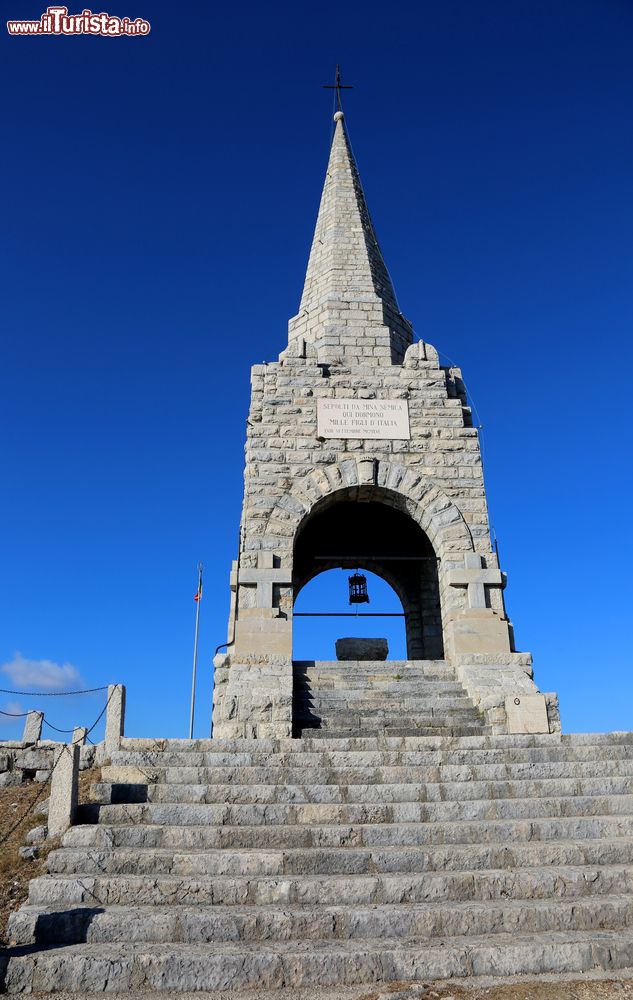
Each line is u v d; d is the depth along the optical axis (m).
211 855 7.94
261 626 15.56
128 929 6.85
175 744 11.34
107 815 9.12
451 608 16.30
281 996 5.99
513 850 8.11
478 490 17.67
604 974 6.30
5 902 7.71
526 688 14.59
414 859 7.98
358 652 20.25
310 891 7.40
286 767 10.34
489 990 5.93
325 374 18.89
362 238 22.45
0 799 12.00
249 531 16.73
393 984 6.14
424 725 13.80
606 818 9.02
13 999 6.04
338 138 25.86
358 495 17.92
